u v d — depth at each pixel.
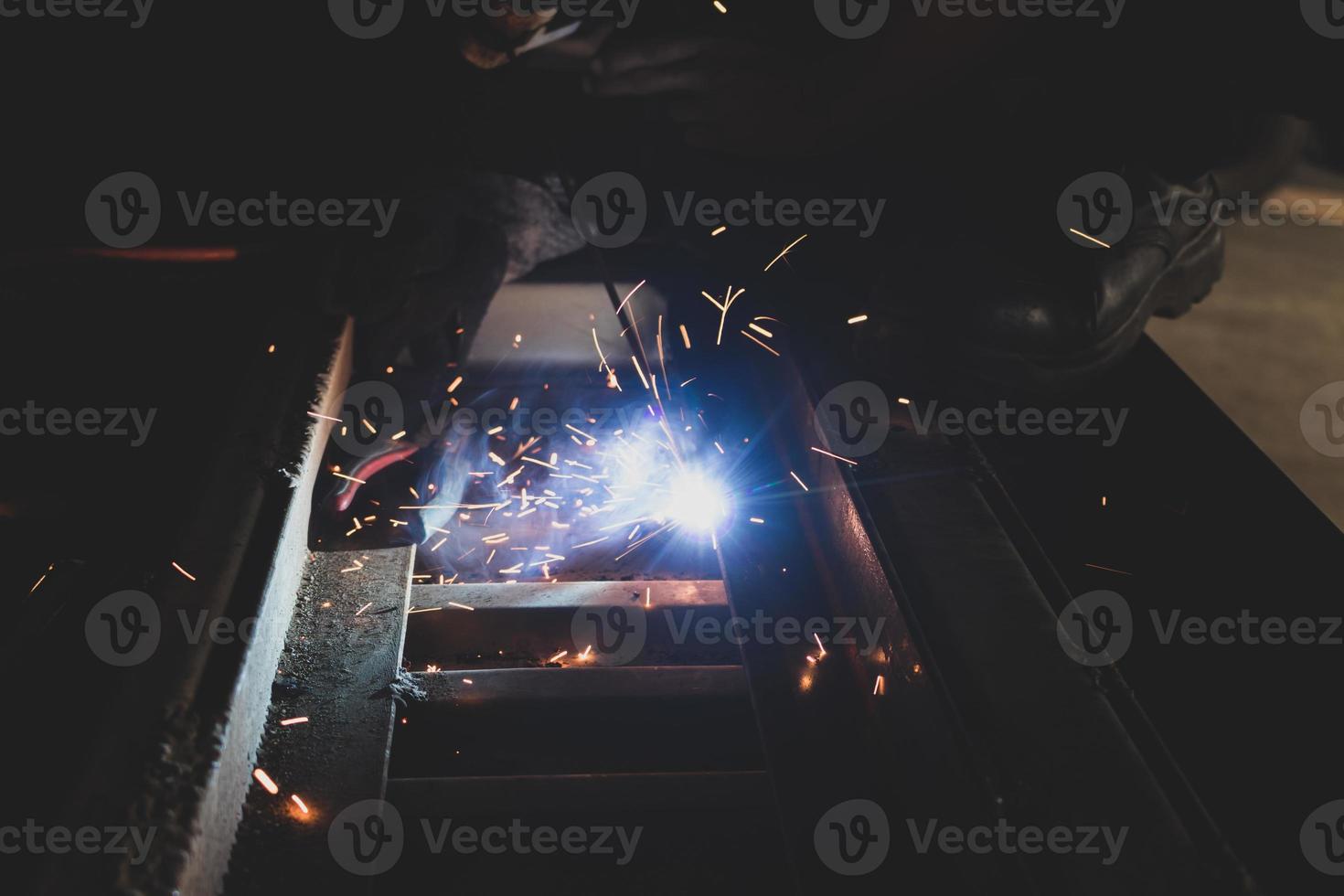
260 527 1.61
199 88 2.50
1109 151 2.11
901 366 2.01
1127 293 2.06
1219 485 2.06
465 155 2.30
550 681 1.65
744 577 1.86
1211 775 1.52
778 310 2.24
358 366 2.13
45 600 1.66
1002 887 1.18
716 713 1.66
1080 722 1.33
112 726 1.27
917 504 1.68
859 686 1.64
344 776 1.44
